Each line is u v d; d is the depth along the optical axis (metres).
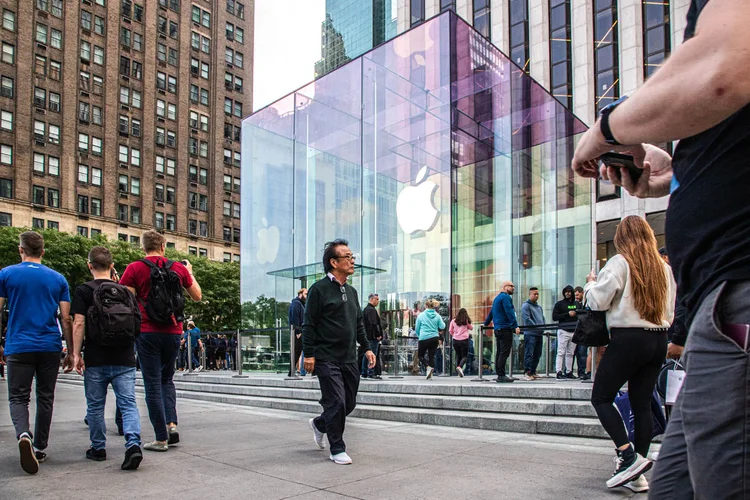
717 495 1.14
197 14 69.44
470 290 13.23
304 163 16.20
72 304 5.29
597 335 4.03
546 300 15.23
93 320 5.09
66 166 55.53
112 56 60.41
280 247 16.45
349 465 5.02
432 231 13.20
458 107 13.34
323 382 5.32
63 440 6.39
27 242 5.36
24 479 4.57
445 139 13.16
